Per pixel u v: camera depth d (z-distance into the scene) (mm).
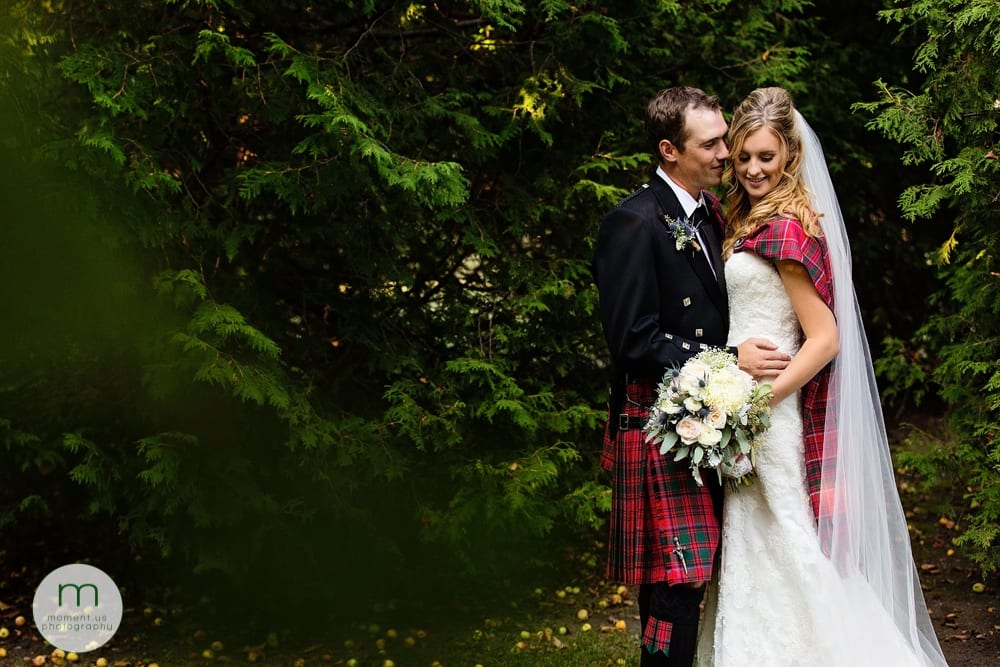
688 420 2748
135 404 4090
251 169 3771
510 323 4539
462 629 4105
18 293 3957
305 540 4258
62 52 3906
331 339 4414
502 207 4496
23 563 4547
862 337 3037
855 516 2857
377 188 4004
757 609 2869
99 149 3609
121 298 3891
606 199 4500
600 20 4223
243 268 4285
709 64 4941
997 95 3623
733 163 2994
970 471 4301
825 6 6168
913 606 3031
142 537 4000
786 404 2928
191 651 3910
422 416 4113
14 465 4184
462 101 4391
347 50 4059
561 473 4559
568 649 3871
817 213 2887
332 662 3816
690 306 2951
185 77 3848
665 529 2881
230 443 4074
